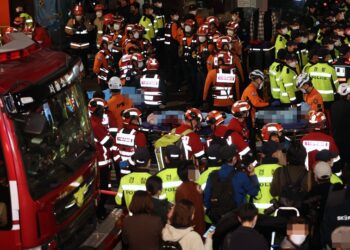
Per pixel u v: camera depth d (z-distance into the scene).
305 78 13.02
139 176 9.37
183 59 17.81
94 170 9.17
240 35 19.69
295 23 18.11
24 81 7.64
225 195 9.20
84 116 9.14
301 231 7.55
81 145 8.93
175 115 13.05
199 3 23.22
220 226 8.65
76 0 21.75
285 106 14.32
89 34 20.33
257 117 13.25
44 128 8.00
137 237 7.91
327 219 7.75
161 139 10.84
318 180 8.80
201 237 8.36
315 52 14.24
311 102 13.04
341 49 15.36
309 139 10.66
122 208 9.74
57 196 7.99
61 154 8.37
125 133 11.26
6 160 7.45
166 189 9.32
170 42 18.84
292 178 9.16
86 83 19.22
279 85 14.29
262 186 9.36
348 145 11.86
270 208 9.17
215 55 15.12
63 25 21.27
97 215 10.32
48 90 8.07
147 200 8.02
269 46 18.20
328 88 13.95
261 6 20.95
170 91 18.70
